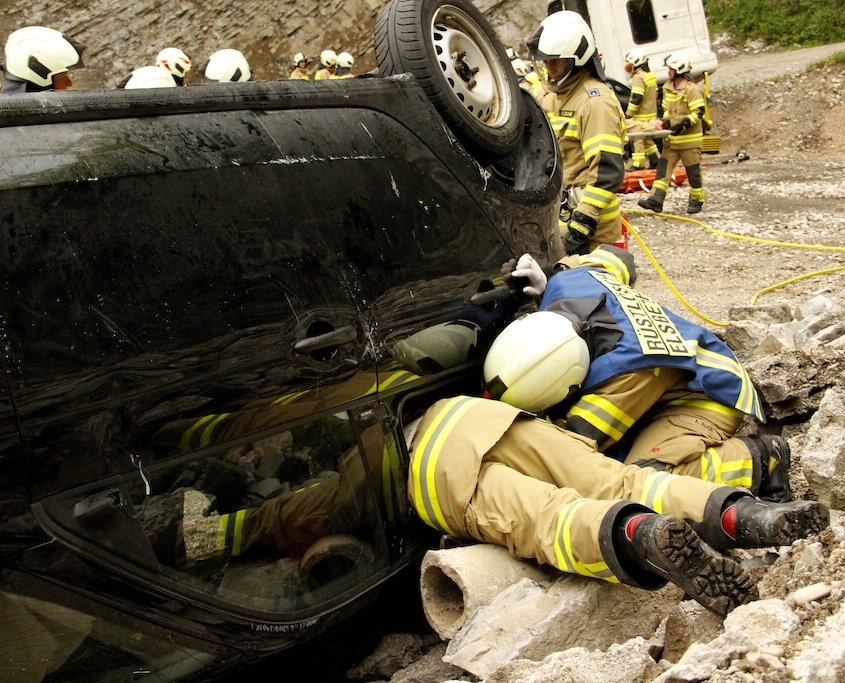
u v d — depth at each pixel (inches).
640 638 92.5
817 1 968.9
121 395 89.2
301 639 106.2
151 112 98.3
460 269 123.6
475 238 127.0
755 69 818.2
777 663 80.3
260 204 102.5
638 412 127.3
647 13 634.2
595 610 101.7
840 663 78.0
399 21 129.1
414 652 116.3
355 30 732.0
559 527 103.7
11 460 82.7
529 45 218.5
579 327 125.3
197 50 700.0
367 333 109.6
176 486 93.6
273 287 101.1
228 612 97.0
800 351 154.7
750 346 174.9
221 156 101.1
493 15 741.9
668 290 308.5
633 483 111.4
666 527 94.0
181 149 98.4
